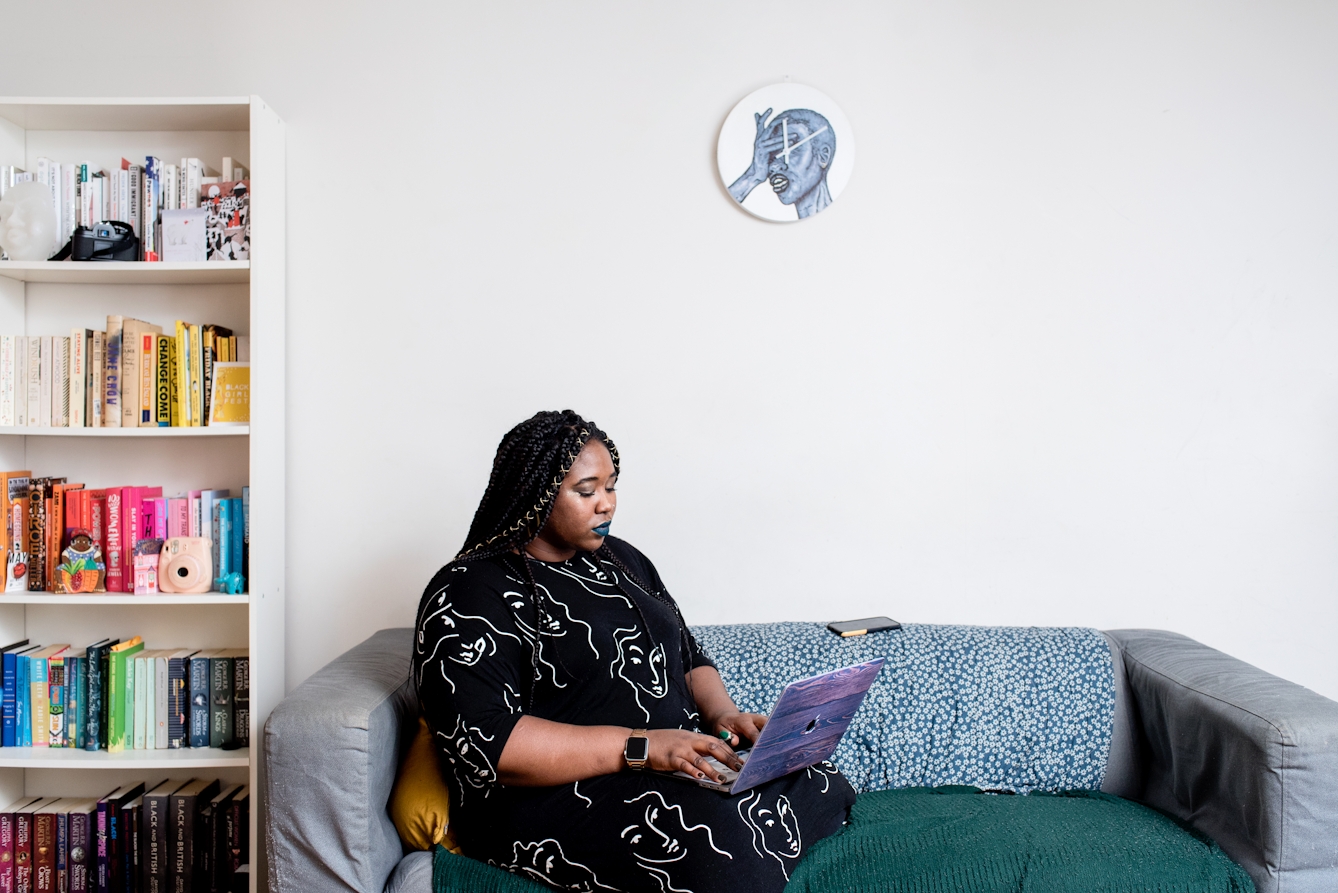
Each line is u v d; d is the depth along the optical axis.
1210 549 2.10
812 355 2.07
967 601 2.09
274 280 1.93
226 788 1.96
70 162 2.01
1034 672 1.83
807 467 2.07
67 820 1.87
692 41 2.04
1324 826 1.36
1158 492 2.09
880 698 1.80
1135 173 2.08
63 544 1.85
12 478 1.86
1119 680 1.85
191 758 1.80
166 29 2.02
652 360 2.05
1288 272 2.09
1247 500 2.10
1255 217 2.09
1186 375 2.09
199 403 1.89
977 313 2.07
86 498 1.85
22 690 1.87
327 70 2.02
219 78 2.02
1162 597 2.10
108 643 1.92
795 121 2.03
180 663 1.87
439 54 2.03
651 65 2.04
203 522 1.87
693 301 2.05
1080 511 2.09
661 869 1.25
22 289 1.99
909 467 2.08
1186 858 1.41
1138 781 1.82
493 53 2.03
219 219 1.88
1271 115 2.09
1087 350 2.08
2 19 2.01
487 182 2.03
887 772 1.77
